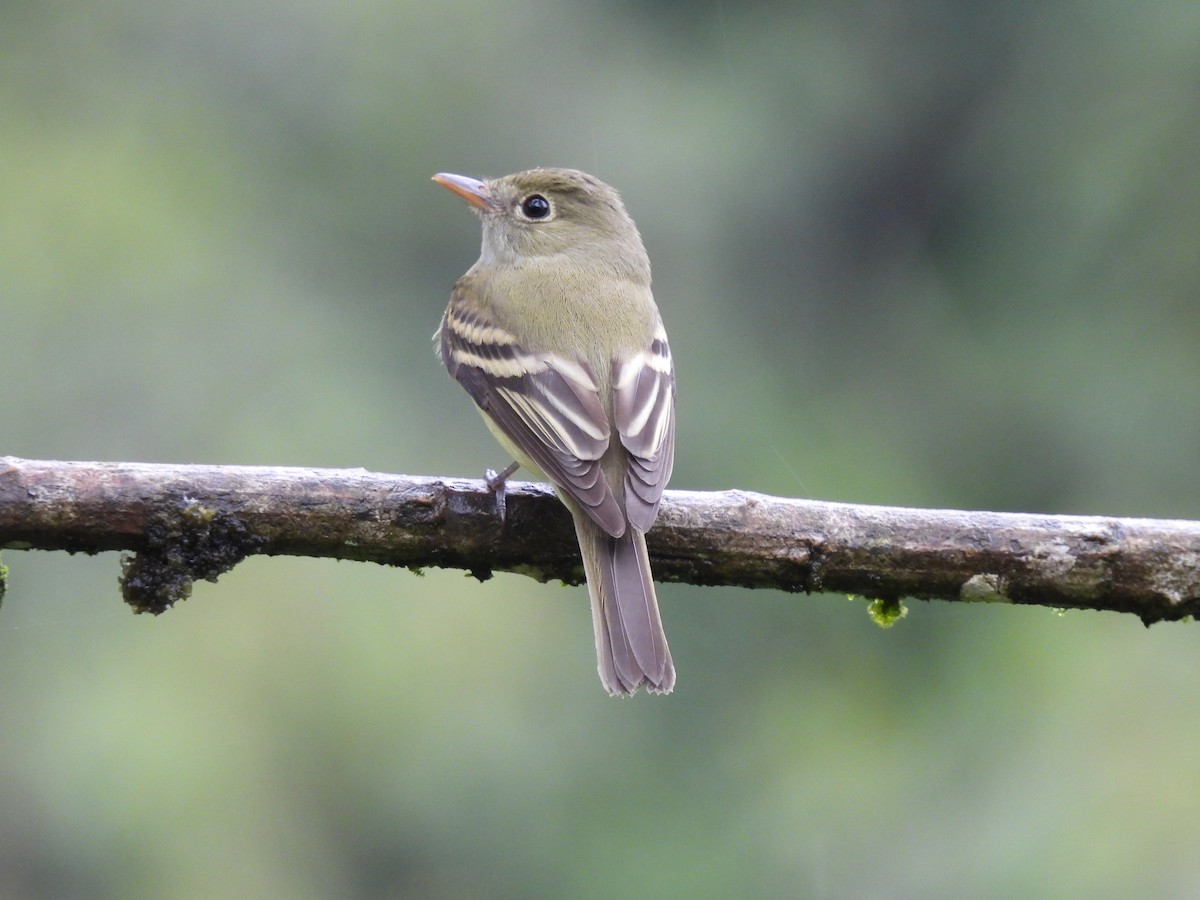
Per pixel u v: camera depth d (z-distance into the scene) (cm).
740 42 1738
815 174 1714
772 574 722
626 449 760
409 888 1277
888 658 1384
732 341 1648
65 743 1252
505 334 833
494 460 1488
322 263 1588
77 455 1432
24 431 1425
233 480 698
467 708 1308
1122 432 1506
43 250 1489
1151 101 1542
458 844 1284
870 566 714
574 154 1647
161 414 1450
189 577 698
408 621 1318
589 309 838
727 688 1384
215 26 1619
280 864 1245
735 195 1686
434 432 1511
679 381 1617
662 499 725
